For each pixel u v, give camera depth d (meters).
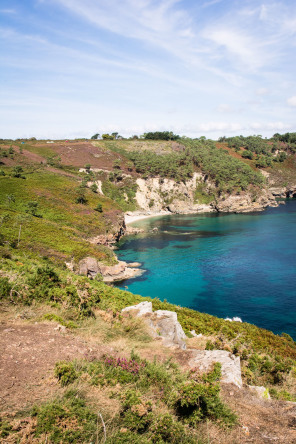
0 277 17.52
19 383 8.12
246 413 8.92
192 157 166.00
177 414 8.49
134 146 173.25
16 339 10.67
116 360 10.63
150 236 88.75
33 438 6.38
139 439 7.07
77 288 18.34
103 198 97.06
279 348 22.81
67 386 8.41
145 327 16.36
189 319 24.34
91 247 58.16
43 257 42.75
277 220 107.25
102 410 7.81
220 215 128.75
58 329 12.57
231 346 16.77
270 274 52.31
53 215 71.19
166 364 11.70
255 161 187.00
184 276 53.25
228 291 45.62
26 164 109.88
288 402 10.10
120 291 30.12
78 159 141.62
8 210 61.78
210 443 7.34
